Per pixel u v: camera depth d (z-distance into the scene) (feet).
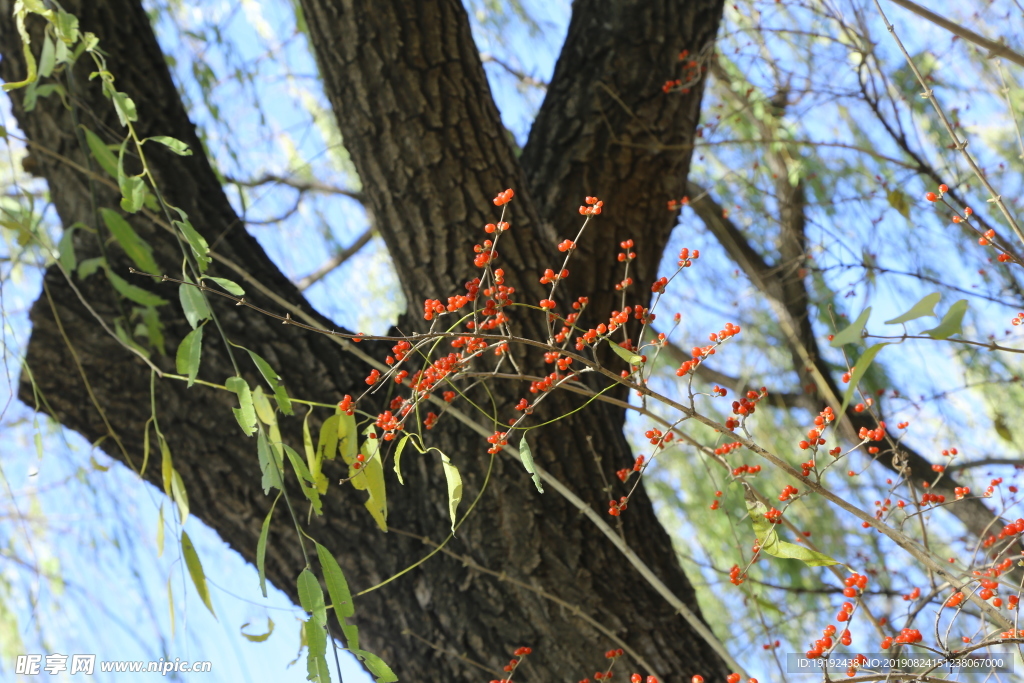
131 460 6.70
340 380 6.97
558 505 6.57
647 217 8.38
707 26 8.68
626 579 6.56
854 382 3.00
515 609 6.38
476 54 7.54
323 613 4.49
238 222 7.54
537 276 6.89
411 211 6.97
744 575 4.73
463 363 4.42
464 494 6.61
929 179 9.49
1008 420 10.46
